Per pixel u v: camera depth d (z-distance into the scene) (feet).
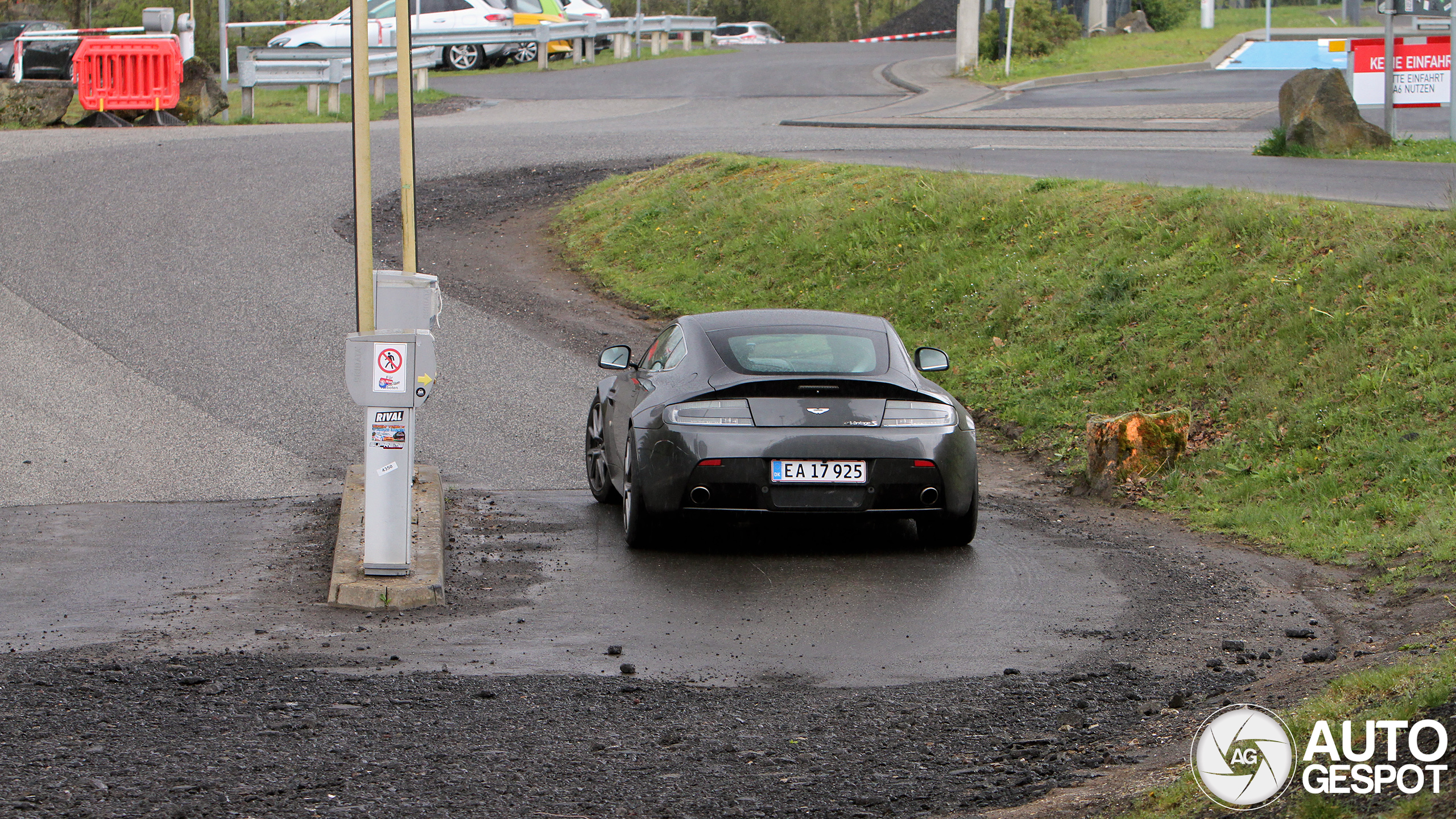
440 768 22.15
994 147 108.58
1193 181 81.82
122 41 134.10
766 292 80.43
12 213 92.68
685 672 28.63
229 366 66.18
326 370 66.39
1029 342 64.64
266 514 45.19
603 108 151.84
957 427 39.14
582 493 49.21
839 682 27.94
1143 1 242.78
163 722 24.21
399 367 34.86
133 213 94.48
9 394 60.49
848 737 24.17
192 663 28.37
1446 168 83.41
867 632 31.96
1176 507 45.98
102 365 65.36
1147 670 28.63
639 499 39.14
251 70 145.79
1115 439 48.57
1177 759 21.66
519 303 81.20
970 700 26.55
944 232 78.95
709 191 95.25
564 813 20.22
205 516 44.75
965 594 35.53
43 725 23.84
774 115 142.82
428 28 191.31
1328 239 61.26
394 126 136.05
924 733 24.40
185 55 145.38
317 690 26.61
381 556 35.14
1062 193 77.61
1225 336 57.62
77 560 38.96
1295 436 48.80
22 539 41.50
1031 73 174.19
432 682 27.43
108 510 45.70
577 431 58.29
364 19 35.70
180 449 53.88
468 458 53.78
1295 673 27.32
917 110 144.15
